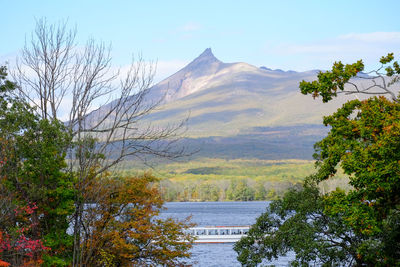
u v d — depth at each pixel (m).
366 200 26.69
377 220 25.38
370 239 28.30
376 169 23.53
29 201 29.22
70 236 31.05
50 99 33.62
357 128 27.14
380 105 26.77
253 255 32.75
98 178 32.41
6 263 24.06
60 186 30.25
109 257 31.14
